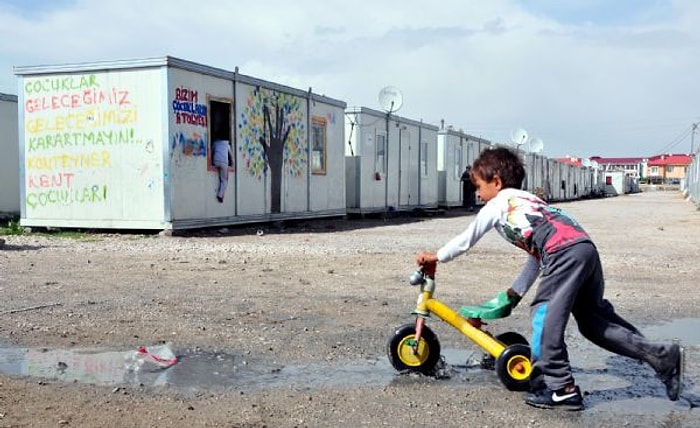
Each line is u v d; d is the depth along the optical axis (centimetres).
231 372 443
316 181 1831
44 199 1404
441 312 436
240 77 1502
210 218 1424
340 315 612
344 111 1978
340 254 1058
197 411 369
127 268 873
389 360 448
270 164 1622
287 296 698
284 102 1673
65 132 1380
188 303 653
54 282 759
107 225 1359
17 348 493
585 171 6088
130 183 1335
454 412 375
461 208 2981
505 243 1277
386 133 2212
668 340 543
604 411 380
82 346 500
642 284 812
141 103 1318
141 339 520
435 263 431
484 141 3288
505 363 409
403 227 1734
